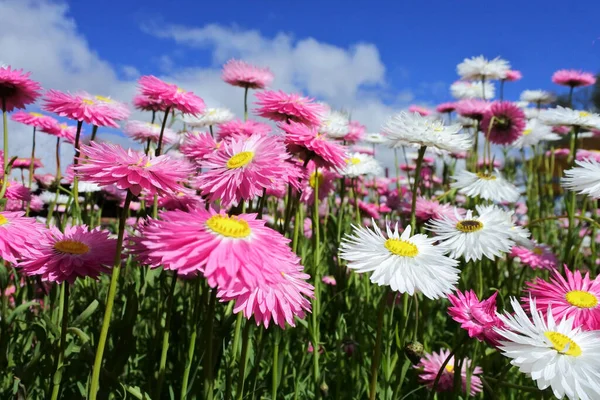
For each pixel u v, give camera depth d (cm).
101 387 18
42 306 28
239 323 21
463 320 17
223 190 18
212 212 16
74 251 18
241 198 20
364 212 51
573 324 19
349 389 27
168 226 14
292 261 15
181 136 42
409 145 30
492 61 62
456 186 38
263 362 27
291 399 26
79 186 38
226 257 13
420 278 19
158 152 29
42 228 20
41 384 21
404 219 45
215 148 26
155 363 25
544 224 52
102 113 27
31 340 26
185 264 13
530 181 58
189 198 27
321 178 37
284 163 20
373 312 33
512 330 16
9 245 18
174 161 17
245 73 39
